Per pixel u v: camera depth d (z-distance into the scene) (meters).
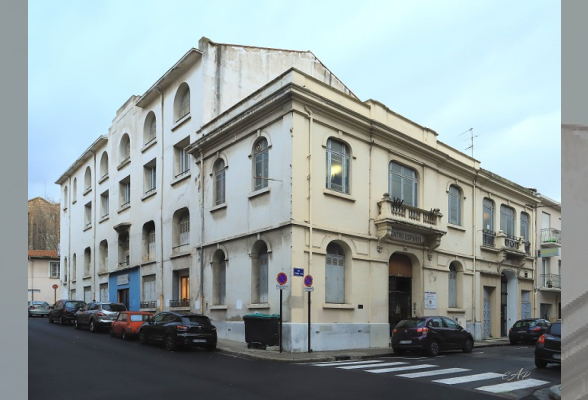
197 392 8.93
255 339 16.05
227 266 19.66
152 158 27.17
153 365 12.49
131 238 29.11
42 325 27.05
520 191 30.00
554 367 13.04
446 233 22.92
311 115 17.53
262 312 17.42
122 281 29.86
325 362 14.08
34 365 12.13
